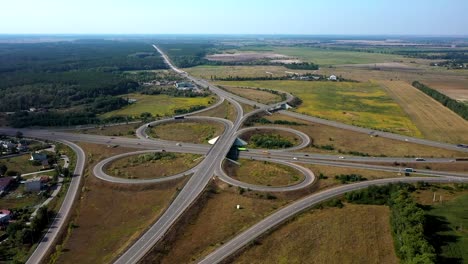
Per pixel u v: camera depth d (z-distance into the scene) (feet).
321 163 641.40
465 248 394.32
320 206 485.15
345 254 385.29
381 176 583.58
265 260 376.27
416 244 369.91
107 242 418.51
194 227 440.45
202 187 533.96
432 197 513.86
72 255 395.96
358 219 453.17
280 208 481.87
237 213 469.98
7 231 435.53
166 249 394.73
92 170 606.14
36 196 529.04
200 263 368.89
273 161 650.84
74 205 501.97
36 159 655.35
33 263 382.63
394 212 450.71
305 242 406.00
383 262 372.17
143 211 485.56
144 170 613.11
